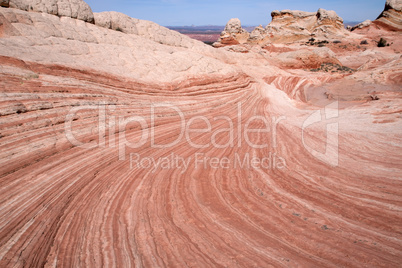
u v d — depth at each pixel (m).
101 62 13.00
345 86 30.31
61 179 6.35
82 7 16.02
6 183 5.59
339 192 6.57
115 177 6.99
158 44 19.64
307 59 40.28
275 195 6.44
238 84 20.12
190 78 16.30
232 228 5.12
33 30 11.66
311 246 4.55
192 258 4.30
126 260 4.19
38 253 4.21
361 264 4.07
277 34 71.88
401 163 8.44
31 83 8.59
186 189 6.64
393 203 5.91
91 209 5.55
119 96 11.43
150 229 5.02
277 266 4.09
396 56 45.53
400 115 14.53
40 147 6.90
